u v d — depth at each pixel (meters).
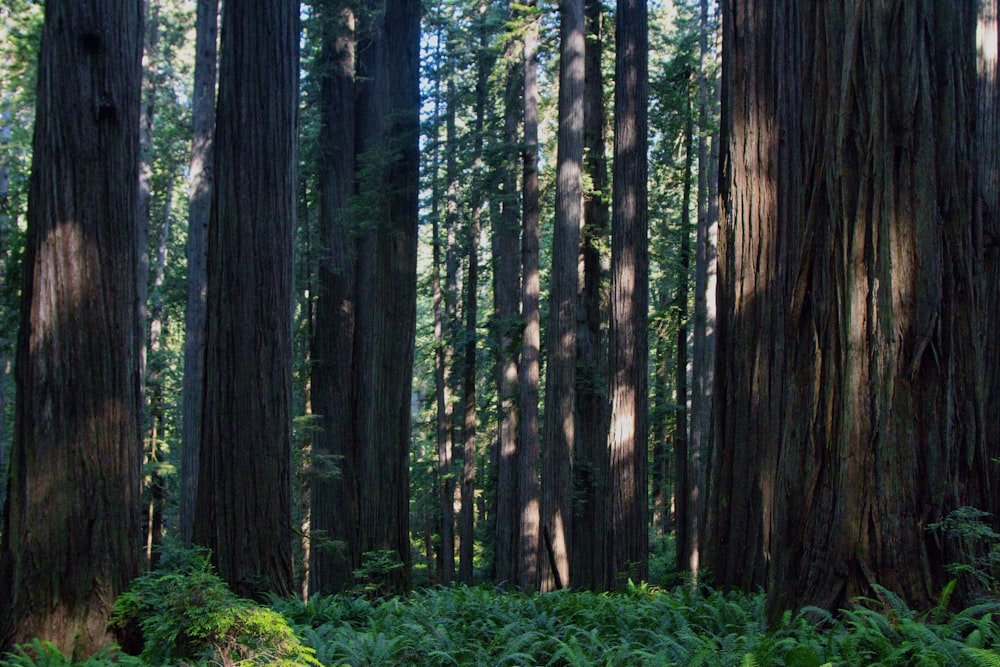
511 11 17.33
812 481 6.09
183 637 6.08
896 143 5.82
